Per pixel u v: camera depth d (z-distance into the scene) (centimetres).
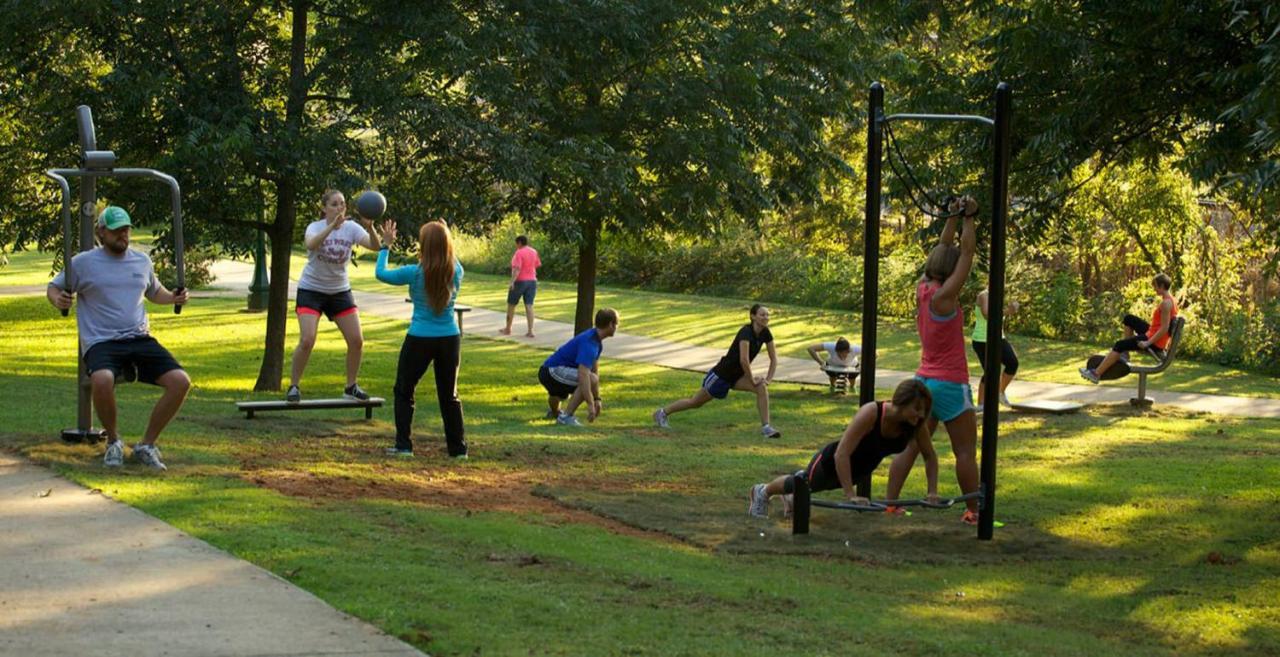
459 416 1096
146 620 531
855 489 959
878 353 2527
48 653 484
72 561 621
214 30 1633
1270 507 1050
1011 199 1411
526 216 1888
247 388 1783
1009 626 654
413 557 677
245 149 1525
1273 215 1399
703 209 2047
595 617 581
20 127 1873
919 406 855
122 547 651
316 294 1195
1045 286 2947
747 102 1991
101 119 1598
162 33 1602
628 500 963
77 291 875
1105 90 1160
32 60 1623
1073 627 674
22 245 1738
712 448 1295
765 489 925
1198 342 2548
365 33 1642
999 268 885
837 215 3822
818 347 1936
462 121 1653
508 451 1164
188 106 1579
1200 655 633
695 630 574
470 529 771
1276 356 2388
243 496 800
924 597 716
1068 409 1717
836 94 2112
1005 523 964
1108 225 2995
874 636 599
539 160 1736
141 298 894
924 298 907
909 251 3312
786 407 1748
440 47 1617
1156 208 2758
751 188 2083
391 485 925
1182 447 1412
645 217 2088
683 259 4059
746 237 3953
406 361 1073
